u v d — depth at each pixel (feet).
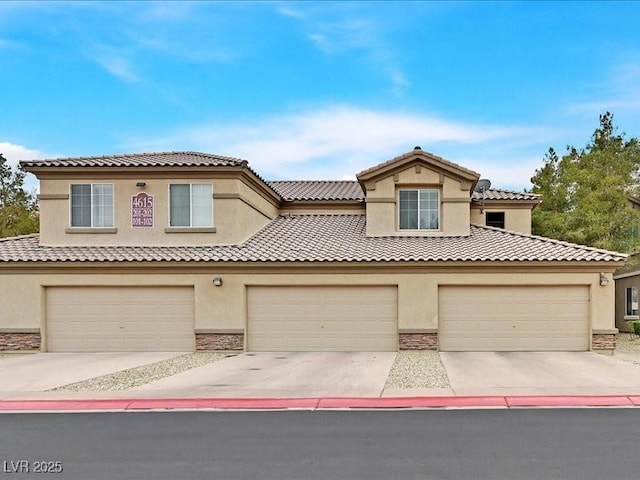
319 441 30.32
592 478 24.35
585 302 65.10
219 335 66.44
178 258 66.39
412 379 47.29
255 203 78.18
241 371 52.19
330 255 67.10
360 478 24.62
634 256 91.45
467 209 74.90
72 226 71.77
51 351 67.51
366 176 75.46
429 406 38.47
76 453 28.78
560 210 103.19
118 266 66.85
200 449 29.17
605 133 114.93
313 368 53.57
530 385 44.42
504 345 65.57
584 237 89.97
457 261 64.85
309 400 40.01
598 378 47.29
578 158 107.14
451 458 27.20
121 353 66.28
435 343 65.62
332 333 66.64
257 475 25.17
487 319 65.82
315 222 84.12
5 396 42.01
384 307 66.54
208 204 71.72
